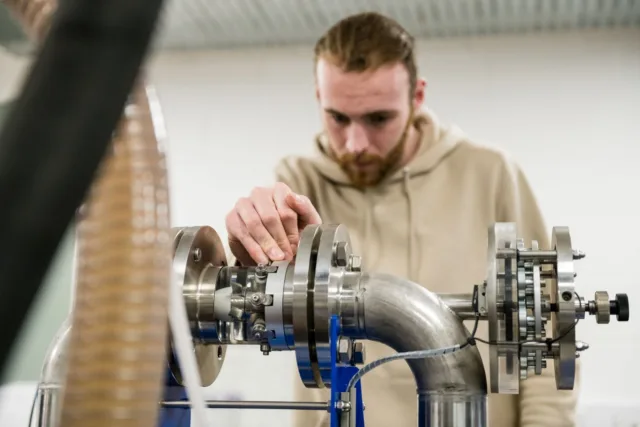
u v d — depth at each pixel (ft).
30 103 0.84
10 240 0.81
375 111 4.75
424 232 5.19
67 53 0.85
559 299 2.32
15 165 0.83
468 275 5.11
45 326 7.13
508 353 2.36
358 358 2.66
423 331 2.38
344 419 2.39
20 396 7.11
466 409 2.33
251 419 5.78
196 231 2.66
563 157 8.73
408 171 5.28
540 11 8.57
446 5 8.44
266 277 2.54
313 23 8.98
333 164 5.39
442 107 9.07
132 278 1.29
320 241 2.58
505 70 9.02
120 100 0.88
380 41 4.67
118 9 0.87
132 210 1.29
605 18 8.72
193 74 9.65
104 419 1.29
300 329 2.44
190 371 1.54
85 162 0.85
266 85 9.51
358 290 2.47
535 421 4.28
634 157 8.61
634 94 8.75
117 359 1.29
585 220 8.55
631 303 8.25
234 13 8.79
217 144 9.48
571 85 8.87
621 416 7.86
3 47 6.60
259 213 2.96
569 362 2.34
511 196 5.24
